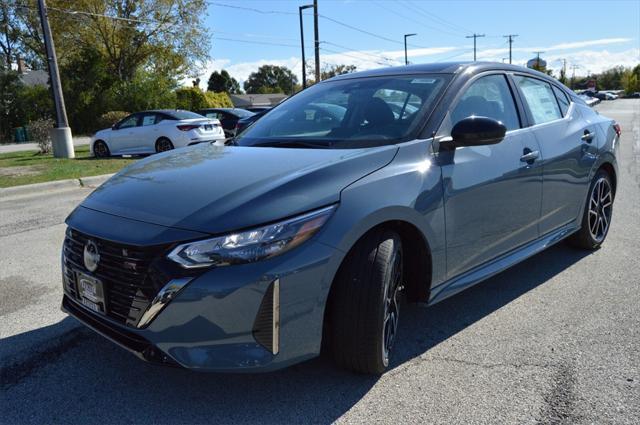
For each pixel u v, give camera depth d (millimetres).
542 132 3877
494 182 3279
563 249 4871
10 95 32375
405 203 2682
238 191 2461
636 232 5355
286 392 2656
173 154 3422
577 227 4453
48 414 2516
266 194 2395
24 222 6633
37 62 40281
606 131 4777
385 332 2705
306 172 2549
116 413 2518
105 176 10375
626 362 2865
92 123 34000
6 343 3252
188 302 2223
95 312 2596
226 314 2229
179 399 2623
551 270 4340
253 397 2621
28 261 4965
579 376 2736
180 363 2264
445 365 2887
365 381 2738
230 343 2258
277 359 2311
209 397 2633
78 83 33812
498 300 3768
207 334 2242
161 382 2777
